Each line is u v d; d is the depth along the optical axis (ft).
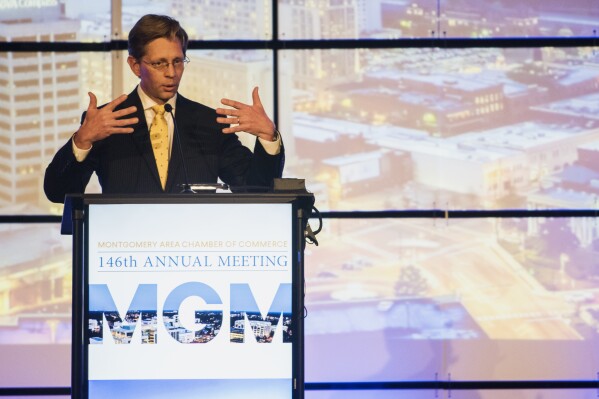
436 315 33.63
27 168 33.58
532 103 33.60
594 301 33.50
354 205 33.76
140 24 20.25
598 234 33.53
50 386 33.35
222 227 16.74
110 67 33.58
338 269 33.63
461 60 33.63
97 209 16.60
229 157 21.57
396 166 33.76
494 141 33.63
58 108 33.60
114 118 18.19
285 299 16.76
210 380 16.63
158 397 16.60
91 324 16.52
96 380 16.49
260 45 33.58
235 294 16.72
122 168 20.44
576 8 33.55
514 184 33.73
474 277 33.63
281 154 19.99
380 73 33.68
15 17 33.32
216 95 33.60
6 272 33.37
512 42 33.60
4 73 33.40
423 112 33.73
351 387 33.47
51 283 33.53
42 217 33.50
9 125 33.42
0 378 33.24
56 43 33.45
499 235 33.63
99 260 16.57
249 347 16.69
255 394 16.67
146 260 16.63
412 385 33.50
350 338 33.53
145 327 16.60
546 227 33.63
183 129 20.99
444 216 33.63
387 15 33.63
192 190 18.02
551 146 33.60
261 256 16.76
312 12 33.58
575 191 33.60
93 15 33.50
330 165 33.78
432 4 33.63
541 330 33.55
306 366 33.47
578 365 33.47
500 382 33.55
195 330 16.67
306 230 17.65
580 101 33.60
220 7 33.45
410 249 33.71
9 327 33.32
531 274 33.63
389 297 33.63
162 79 20.20
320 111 33.71
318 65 33.63
